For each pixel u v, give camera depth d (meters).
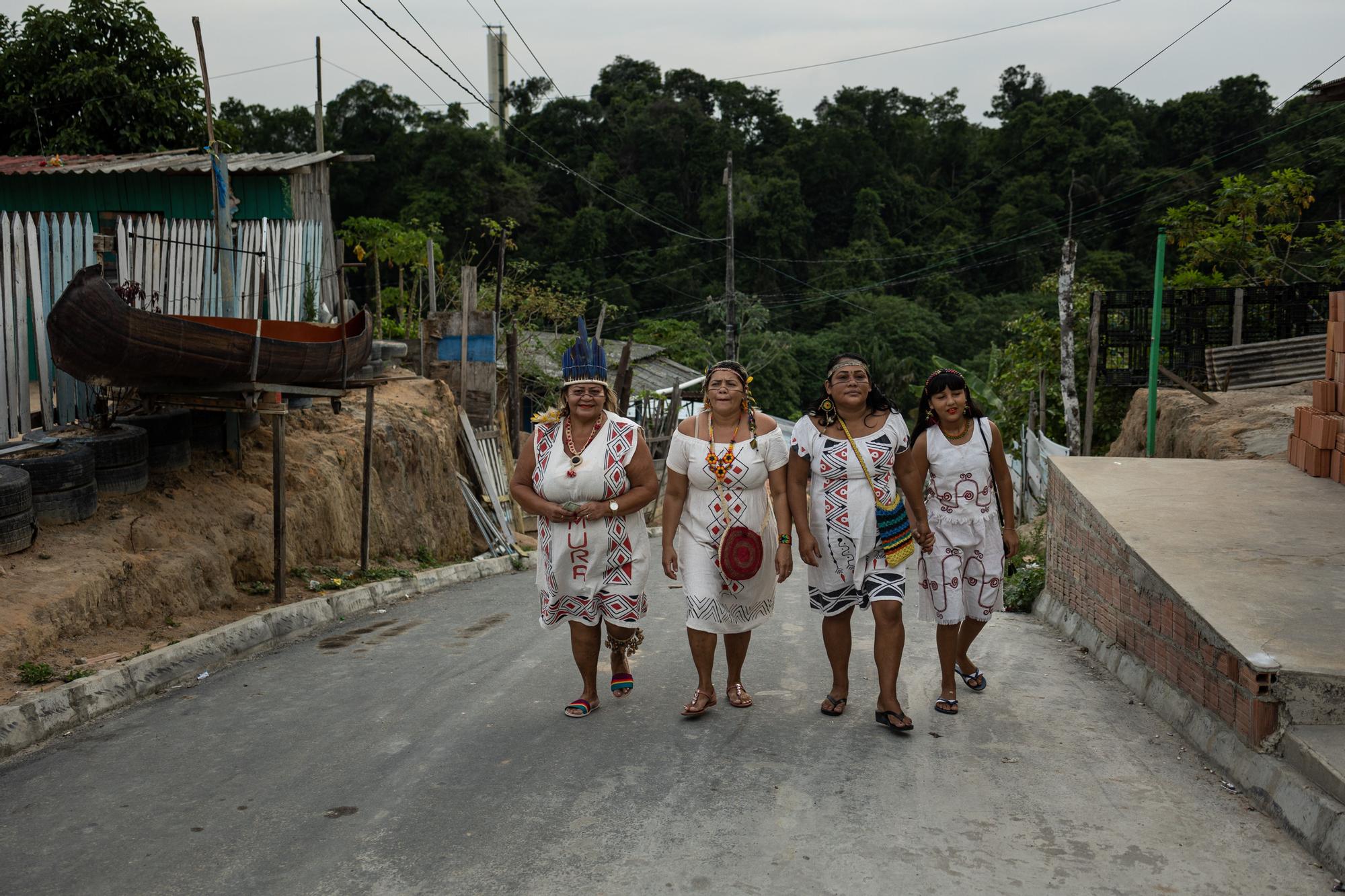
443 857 3.62
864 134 63.06
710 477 5.00
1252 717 4.11
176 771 4.57
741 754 4.61
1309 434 7.71
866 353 47.47
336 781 4.38
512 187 47.97
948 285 53.72
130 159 14.67
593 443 5.02
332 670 6.39
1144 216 49.44
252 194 14.54
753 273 54.66
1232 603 4.80
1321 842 3.49
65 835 3.90
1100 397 20.62
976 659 6.35
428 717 5.29
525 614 8.27
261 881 3.48
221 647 6.72
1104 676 5.93
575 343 5.02
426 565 11.56
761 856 3.58
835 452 4.94
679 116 59.12
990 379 25.05
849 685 5.76
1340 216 32.91
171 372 7.04
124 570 6.85
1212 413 11.80
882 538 4.94
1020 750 4.61
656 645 6.93
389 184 46.56
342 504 10.38
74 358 6.43
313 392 8.48
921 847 3.63
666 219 55.44
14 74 21.30
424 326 16.58
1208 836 3.69
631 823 3.87
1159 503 6.72
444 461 13.57
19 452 7.39
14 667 5.58
